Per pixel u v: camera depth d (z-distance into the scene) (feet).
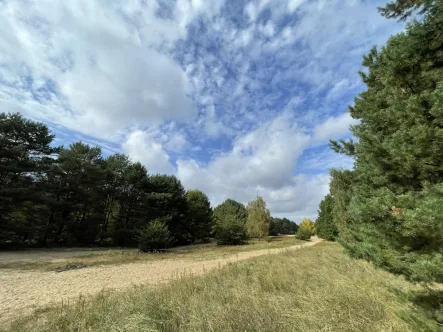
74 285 26.53
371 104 14.33
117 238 91.20
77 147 89.40
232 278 23.13
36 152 76.18
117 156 102.68
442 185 8.02
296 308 13.75
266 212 128.16
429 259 8.60
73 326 12.40
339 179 33.71
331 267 26.55
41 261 43.60
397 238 8.95
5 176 67.51
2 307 18.60
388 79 12.21
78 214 90.07
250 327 10.59
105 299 16.99
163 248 72.28
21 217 72.49
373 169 13.67
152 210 101.76
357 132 13.38
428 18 10.25
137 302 14.76
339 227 34.09
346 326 11.28
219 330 10.78
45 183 75.20
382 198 9.77
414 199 8.91
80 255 54.65
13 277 30.45
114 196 99.35
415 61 11.09
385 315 12.13
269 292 18.21
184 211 122.72
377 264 12.39
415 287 15.53
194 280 21.95
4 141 66.59
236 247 86.94
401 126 10.00
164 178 119.75
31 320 14.46
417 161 9.35
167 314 13.23
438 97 7.79
